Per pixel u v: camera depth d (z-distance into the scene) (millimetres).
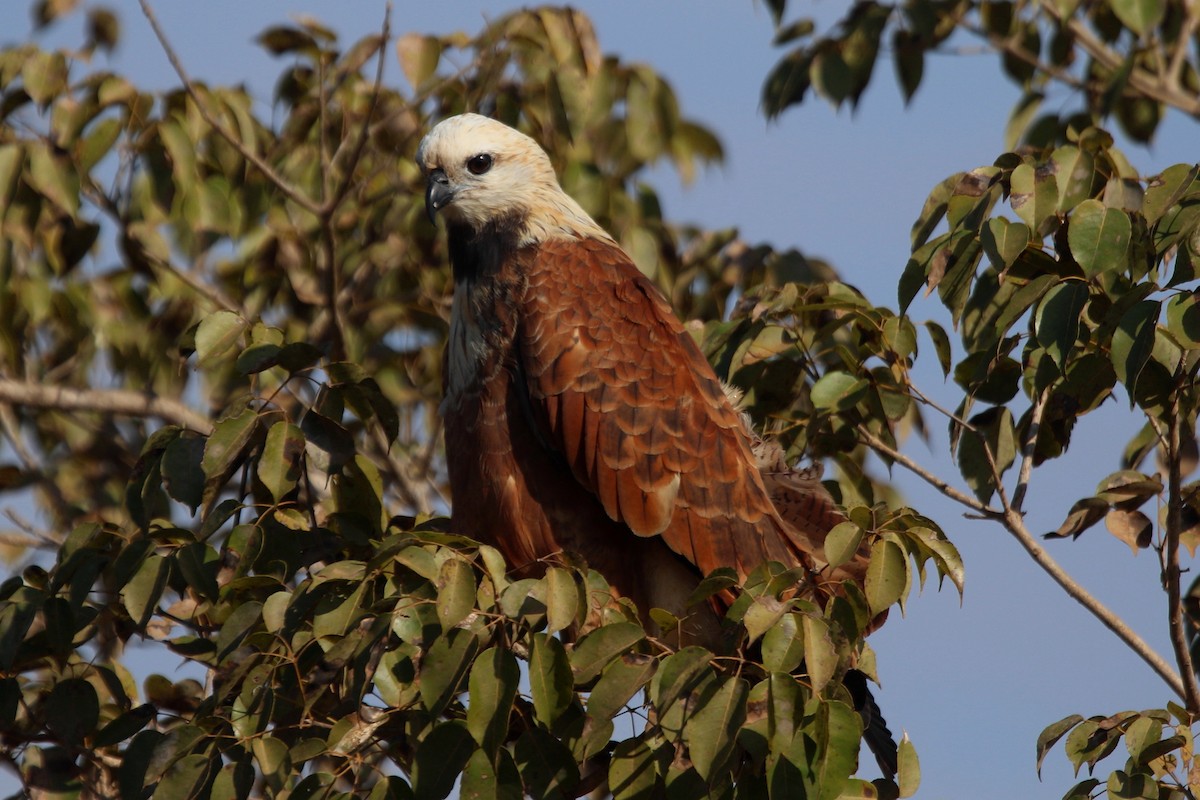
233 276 13453
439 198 9906
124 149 12227
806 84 13500
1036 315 7859
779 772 6711
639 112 13188
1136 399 8281
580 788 8289
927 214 8836
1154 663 8758
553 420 9031
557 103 12289
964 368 9602
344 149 13297
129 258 13094
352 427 12312
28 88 11797
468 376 9422
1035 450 9539
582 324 9156
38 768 8016
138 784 7289
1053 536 8922
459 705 8234
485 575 7277
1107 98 12664
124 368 13383
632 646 6891
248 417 8164
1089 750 7480
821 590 8141
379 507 8805
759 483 9156
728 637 7012
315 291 13117
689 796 6910
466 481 9359
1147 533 8789
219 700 7285
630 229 12469
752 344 9914
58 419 13625
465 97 12773
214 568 7801
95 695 8055
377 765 7926
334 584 7363
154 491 8117
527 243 9703
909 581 7504
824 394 9305
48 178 11633
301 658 7543
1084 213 7777
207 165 12672
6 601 8070
